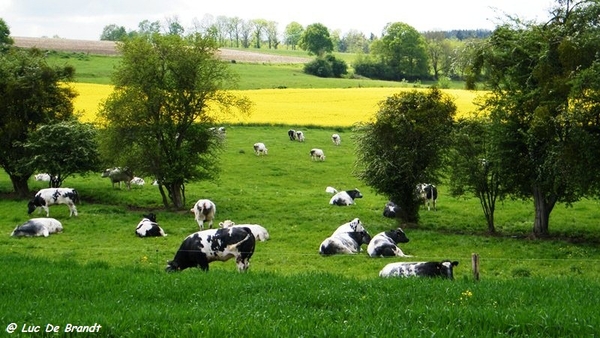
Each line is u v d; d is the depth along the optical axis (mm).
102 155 42594
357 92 99312
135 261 25922
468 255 28109
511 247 30031
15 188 48438
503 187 34375
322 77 134500
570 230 34719
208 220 34844
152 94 41906
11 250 28672
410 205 37281
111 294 16125
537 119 29922
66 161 45500
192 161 42719
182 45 42500
